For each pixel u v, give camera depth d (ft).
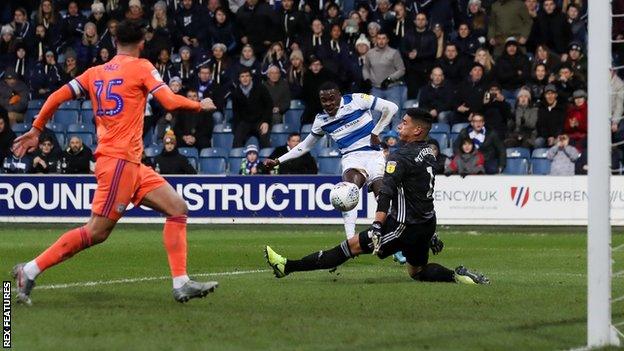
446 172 142.51
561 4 170.81
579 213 139.85
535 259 98.58
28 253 104.17
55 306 60.59
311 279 76.95
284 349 47.24
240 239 124.67
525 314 58.70
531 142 152.87
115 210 60.08
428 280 74.54
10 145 156.66
